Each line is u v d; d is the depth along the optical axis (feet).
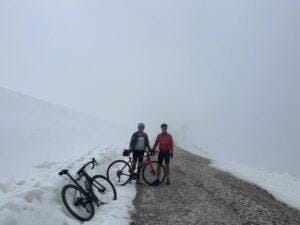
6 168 38.29
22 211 22.97
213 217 32.32
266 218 34.22
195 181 47.11
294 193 49.44
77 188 29.04
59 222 24.31
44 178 30.50
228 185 47.34
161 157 42.86
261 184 53.47
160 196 37.40
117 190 36.86
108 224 26.55
